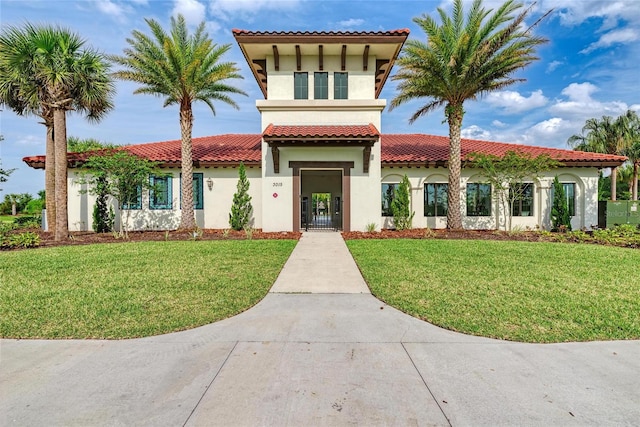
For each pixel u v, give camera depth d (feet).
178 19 55.11
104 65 51.85
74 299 21.07
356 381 12.09
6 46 47.21
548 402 10.89
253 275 27.12
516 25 49.11
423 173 64.13
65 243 46.11
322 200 105.50
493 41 51.55
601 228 63.98
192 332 16.48
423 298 21.61
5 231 49.24
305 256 35.35
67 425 9.77
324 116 54.90
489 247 40.34
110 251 37.73
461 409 10.52
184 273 27.68
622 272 28.35
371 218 54.44
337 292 23.43
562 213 60.64
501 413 10.33
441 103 59.77
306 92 55.77
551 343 15.34
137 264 30.94
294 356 13.99
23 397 11.14
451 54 52.75
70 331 16.44
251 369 12.91
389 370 12.89
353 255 35.68
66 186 50.34
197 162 61.05
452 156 57.93
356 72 55.52
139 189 62.08
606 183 149.48
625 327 16.94
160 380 12.14
